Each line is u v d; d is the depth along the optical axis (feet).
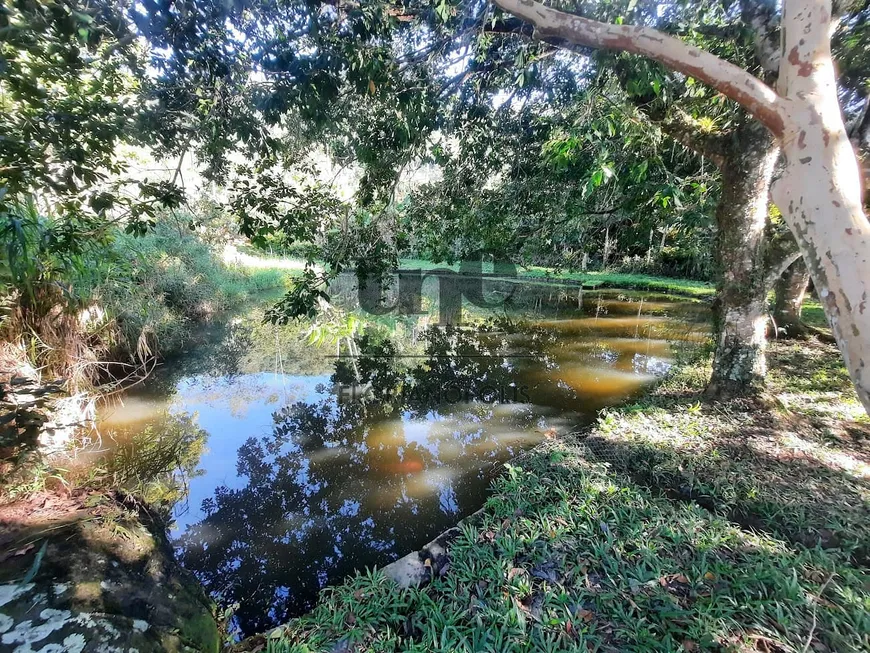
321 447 11.81
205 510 9.18
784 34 3.59
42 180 6.88
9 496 6.37
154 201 9.05
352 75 8.38
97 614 4.32
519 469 8.68
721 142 10.06
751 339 10.78
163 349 18.71
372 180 14.38
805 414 10.26
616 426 10.40
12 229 7.59
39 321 11.32
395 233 15.21
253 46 7.89
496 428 12.19
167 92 8.23
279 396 15.66
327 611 5.67
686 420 10.23
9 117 6.18
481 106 14.44
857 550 5.99
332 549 7.83
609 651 4.62
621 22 7.27
